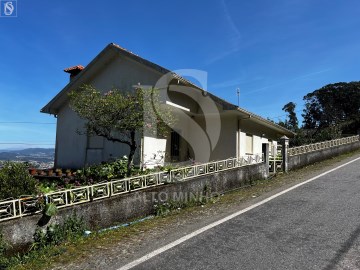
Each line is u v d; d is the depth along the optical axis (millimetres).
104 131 10508
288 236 5770
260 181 12625
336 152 20594
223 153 15625
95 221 6941
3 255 5383
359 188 9742
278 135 22219
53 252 5598
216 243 5559
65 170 13227
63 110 15242
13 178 6445
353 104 48844
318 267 4492
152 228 6805
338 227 6152
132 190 7879
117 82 13805
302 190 9773
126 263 4887
